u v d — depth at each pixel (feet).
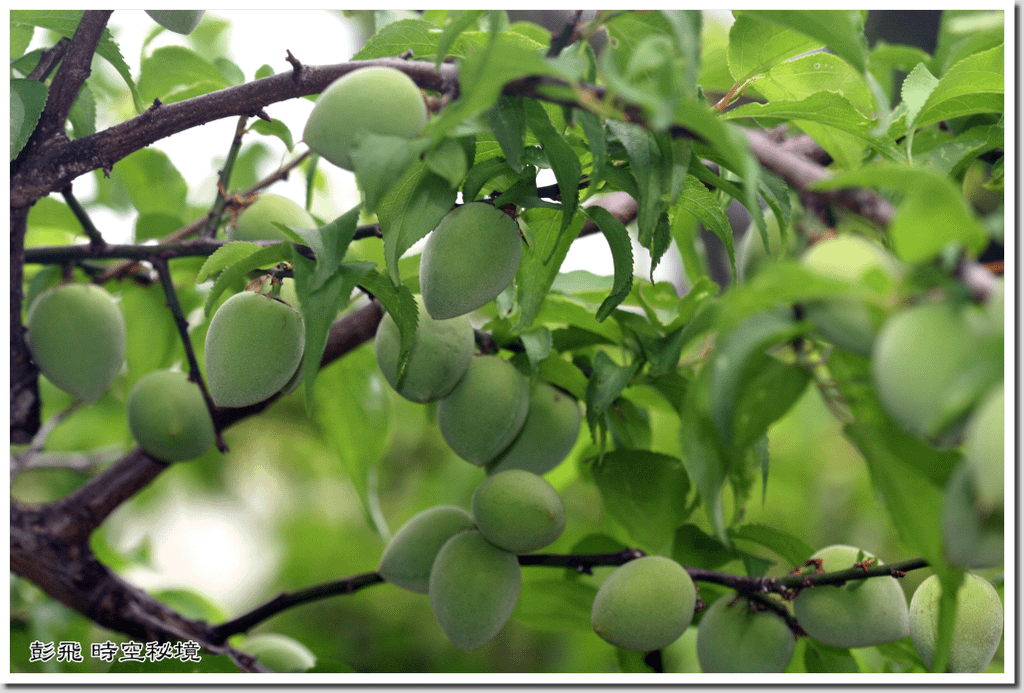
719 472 4.20
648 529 4.67
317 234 4.31
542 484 4.50
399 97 4.25
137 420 4.67
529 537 4.47
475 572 4.50
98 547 5.08
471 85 4.16
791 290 4.09
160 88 4.74
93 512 4.73
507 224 4.38
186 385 4.68
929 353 4.05
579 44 4.29
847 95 4.46
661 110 4.13
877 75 4.69
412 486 8.04
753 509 6.45
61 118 4.43
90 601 4.72
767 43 4.43
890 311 4.10
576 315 4.60
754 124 4.46
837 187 4.15
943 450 4.16
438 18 4.67
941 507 4.19
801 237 4.45
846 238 4.13
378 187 4.21
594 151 4.27
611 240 4.39
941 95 4.42
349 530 8.36
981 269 4.10
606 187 4.41
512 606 4.52
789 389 4.17
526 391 4.55
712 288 4.55
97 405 5.23
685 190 4.41
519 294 4.47
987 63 4.38
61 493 5.80
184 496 7.65
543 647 6.97
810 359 4.24
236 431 7.87
